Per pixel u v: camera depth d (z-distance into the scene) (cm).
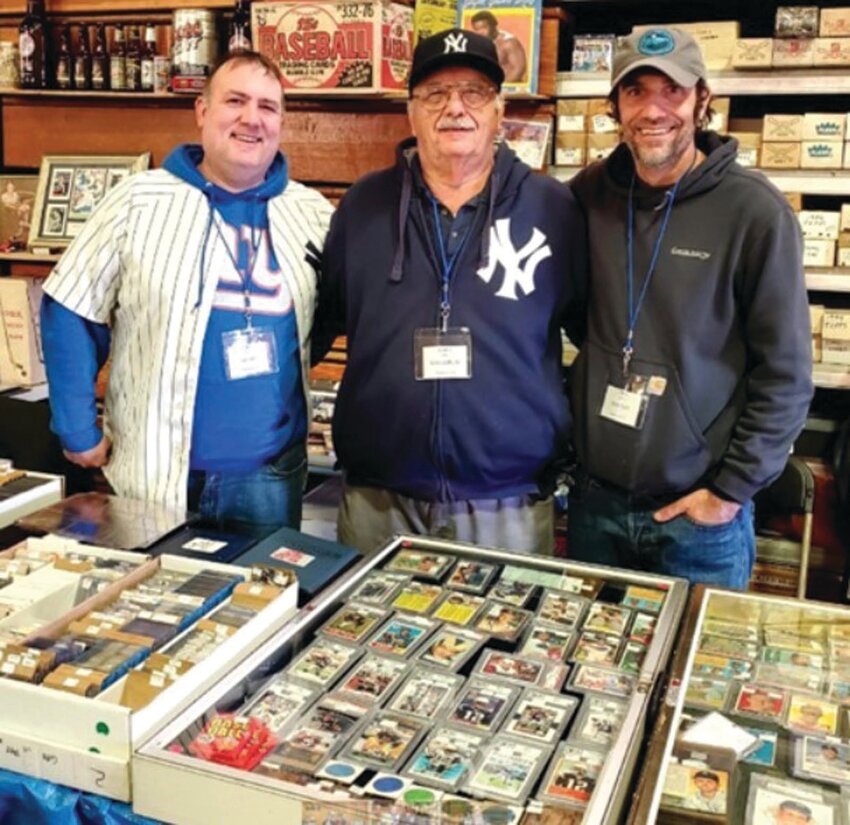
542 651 159
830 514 333
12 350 415
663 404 216
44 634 151
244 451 240
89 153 421
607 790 122
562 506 338
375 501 243
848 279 312
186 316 234
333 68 332
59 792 133
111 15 403
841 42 303
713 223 212
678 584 184
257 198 241
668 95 205
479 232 225
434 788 124
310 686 147
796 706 150
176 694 138
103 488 379
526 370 226
